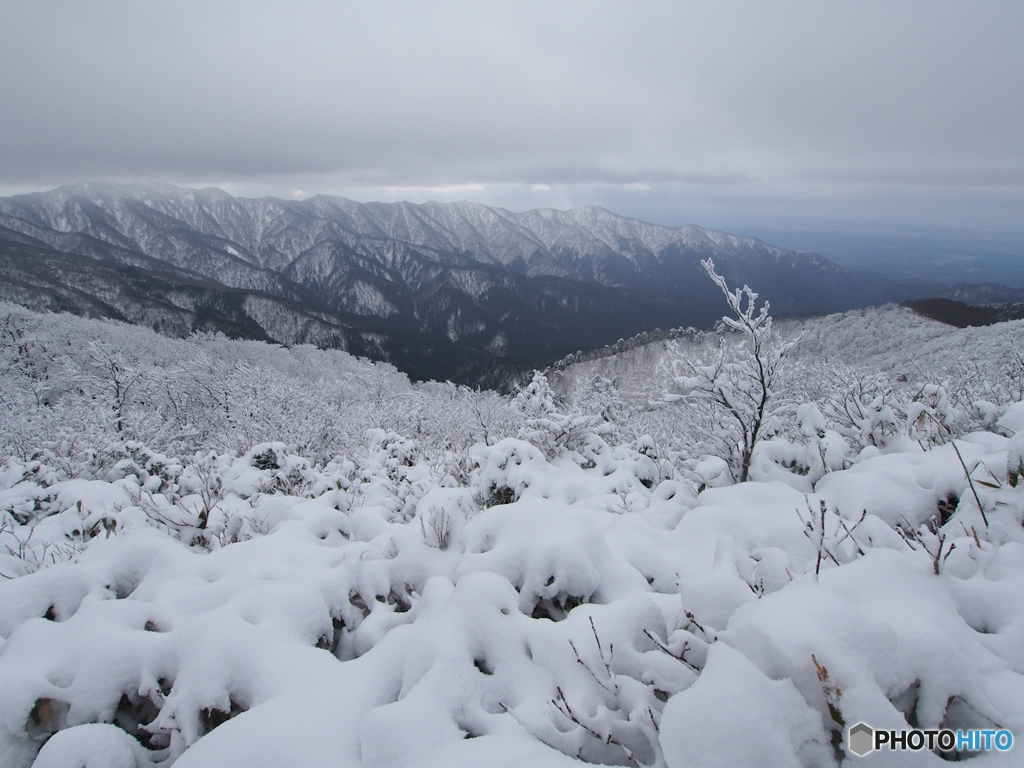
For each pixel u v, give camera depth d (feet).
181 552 11.43
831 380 24.18
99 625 8.61
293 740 6.11
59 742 6.56
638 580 9.57
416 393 70.59
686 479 16.81
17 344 91.04
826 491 11.77
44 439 33.78
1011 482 9.63
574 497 15.85
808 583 5.69
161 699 7.60
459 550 10.93
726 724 4.49
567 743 5.90
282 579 10.23
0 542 14.34
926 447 14.29
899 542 8.76
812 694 4.75
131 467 21.72
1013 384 21.76
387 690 7.11
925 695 5.00
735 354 16.53
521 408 29.86
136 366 58.44
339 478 19.75
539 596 9.16
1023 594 6.68
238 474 20.21
